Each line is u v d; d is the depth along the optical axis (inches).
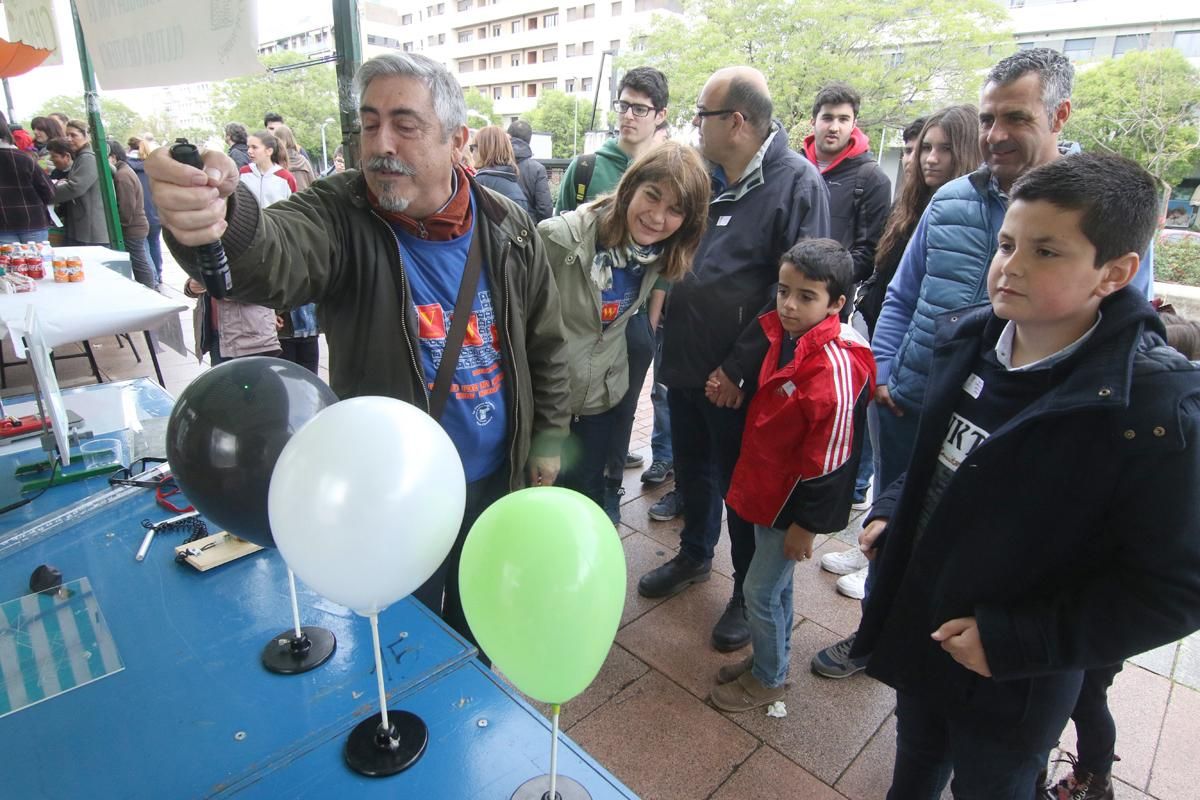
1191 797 62.9
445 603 69.1
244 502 40.2
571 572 27.8
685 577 92.5
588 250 76.3
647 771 65.1
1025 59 58.6
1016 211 36.8
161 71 71.2
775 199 78.2
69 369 174.1
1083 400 34.5
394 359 54.4
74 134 237.9
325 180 54.2
